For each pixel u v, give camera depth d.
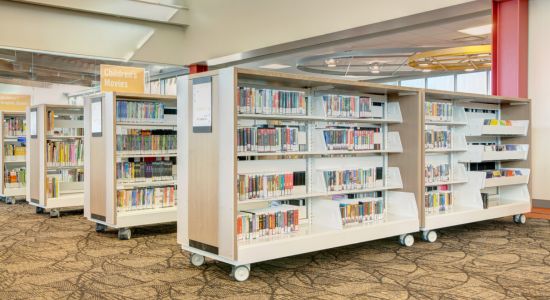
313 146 5.06
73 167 7.83
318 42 10.34
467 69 12.85
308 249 4.38
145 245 5.35
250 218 4.22
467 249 5.11
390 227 5.10
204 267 4.38
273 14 10.67
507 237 5.75
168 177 6.53
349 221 4.99
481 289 3.71
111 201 5.76
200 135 4.27
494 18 7.58
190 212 4.42
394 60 13.30
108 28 12.05
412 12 8.14
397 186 5.55
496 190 7.19
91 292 3.64
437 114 6.01
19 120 9.21
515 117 7.11
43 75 12.92
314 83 4.71
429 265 4.44
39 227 6.49
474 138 6.98
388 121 5.47
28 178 8.10
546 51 7.45
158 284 3.84
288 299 3.46
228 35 11.79
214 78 4.09
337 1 9.34
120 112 6.07
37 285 3.82
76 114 8.59
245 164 4.61
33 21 10.98
